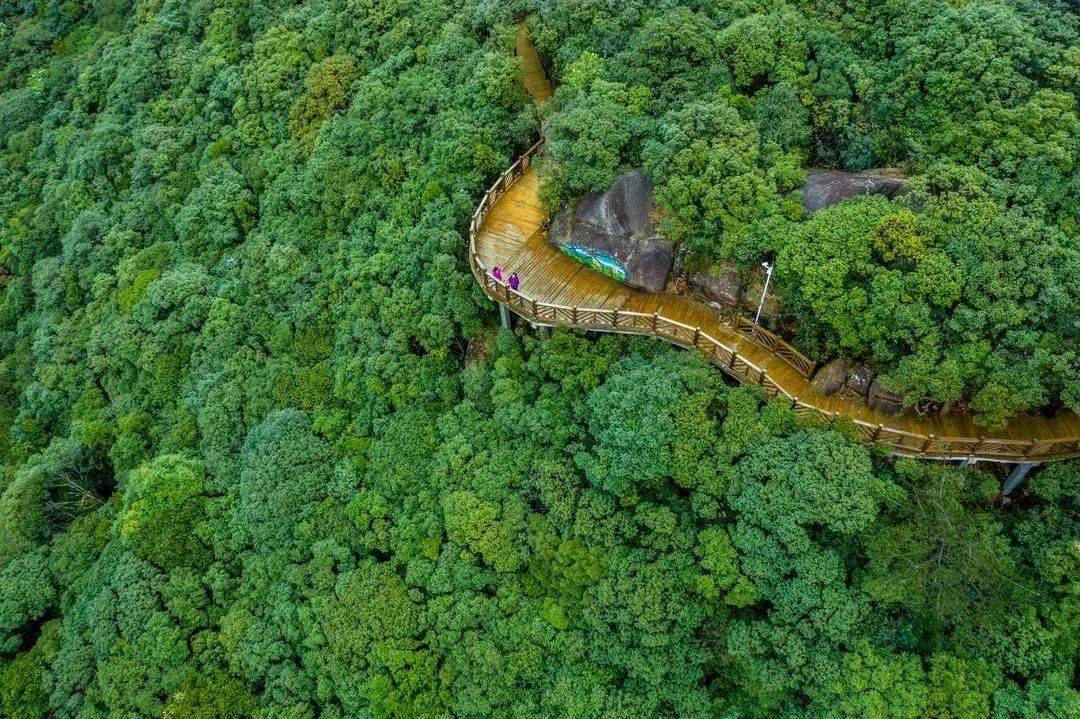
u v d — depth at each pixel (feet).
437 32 111.86
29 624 109.09
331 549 91.30
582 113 85.25
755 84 85.76
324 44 122.11
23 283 142.20
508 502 82.74
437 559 85.92
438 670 83.20
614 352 80.12
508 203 96.48
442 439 90.74
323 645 87.97
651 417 72.13
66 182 140.56
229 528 100.07
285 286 109.19
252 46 129.70
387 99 108.17
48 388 125.29
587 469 77.10
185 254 121.70
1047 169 70.03
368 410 97.45
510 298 84.33
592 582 76.02
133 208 130.62
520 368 85.51
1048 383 65.16
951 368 65.92
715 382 73.67
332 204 109.19
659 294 84.02
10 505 110.52
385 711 82.23
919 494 65.46
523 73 108.17
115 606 98.07
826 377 74.84
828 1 87.66
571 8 98.43
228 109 130.31
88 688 96.84
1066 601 63.10
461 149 96.53
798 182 76.33
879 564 64.59
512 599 81.05
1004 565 64.44
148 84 139.44
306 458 96.17
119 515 104.94
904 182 73.00
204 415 105.70
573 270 87.81
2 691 99.60
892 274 68.13
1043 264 65.67
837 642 66.69
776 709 70.90
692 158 77.36
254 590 95.45
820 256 70.23
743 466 69.46
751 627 69.15
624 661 74.69
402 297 96.63
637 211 82.12
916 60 79.41
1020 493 71.31
